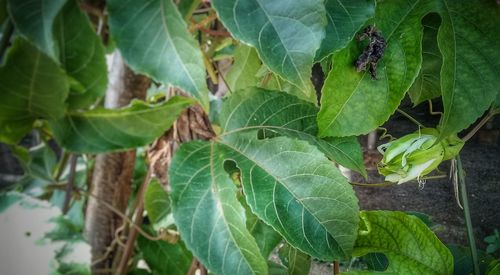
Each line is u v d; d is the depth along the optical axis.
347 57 0.20
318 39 0.15
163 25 0.15
